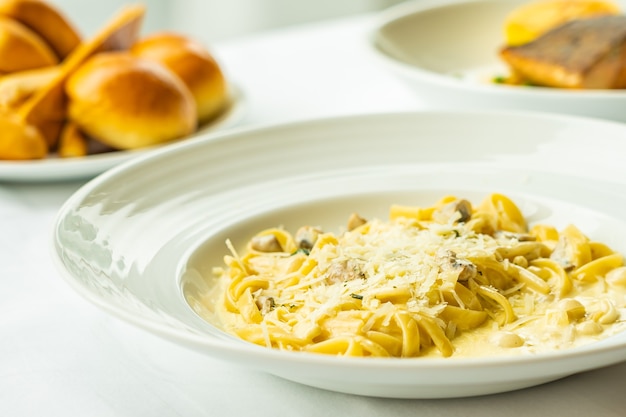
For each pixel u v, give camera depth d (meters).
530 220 0.67
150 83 0.77
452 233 0.63
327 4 1.84
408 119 0.71
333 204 0.68
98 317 0.61
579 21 0.85
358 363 0.49
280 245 0.65
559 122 0.70
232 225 0.66
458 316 0.58
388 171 0.70
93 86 0.76
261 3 1.77
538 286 0.61
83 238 0.61
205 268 0.63
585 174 0.68
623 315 0.59
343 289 0.59
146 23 1.66
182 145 0.68
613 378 0.55
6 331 0.60
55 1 1.54
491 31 0.93
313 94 0.88
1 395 0.56
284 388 0.56
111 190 0.64
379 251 0.61
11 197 0.74
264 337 0.57
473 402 0.54
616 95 0.73
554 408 0.54
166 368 0.57
